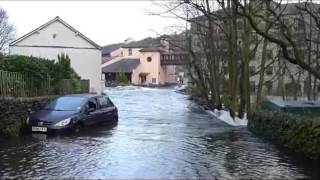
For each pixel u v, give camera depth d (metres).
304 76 53.53
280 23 15.55
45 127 18.05
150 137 18.11
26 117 18.80
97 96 21.72
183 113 32.84
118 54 114.12
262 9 22.88
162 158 13.22
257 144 16.67
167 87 101.81
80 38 56.84
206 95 39.84
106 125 22.17
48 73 23.39
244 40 26.33
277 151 14.92
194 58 40.22
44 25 55.38
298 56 15.25
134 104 41.84
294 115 16.41
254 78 60.94
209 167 11.98
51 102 19.89
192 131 20.95
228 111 29.67
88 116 19.89
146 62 105.00
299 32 30.58
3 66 20.28
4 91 18.66
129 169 11.52
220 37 37.75
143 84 104.00
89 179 10.34
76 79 32.72
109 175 10.79
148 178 10.52
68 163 12.20
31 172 11.02
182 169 11.65
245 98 26.50
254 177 10.80
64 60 34.19
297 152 14.50
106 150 14.49
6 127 17.67
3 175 10.66
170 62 105.75
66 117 18.39
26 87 20.70
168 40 40.50
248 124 22.42
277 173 11.31
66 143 15.89
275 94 57.84
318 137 13.08
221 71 38.88
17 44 55.03
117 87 87.81
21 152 13.90
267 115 18.70
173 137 18.36
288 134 15.66
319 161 12.81
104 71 104.31
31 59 22.19
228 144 16.58
